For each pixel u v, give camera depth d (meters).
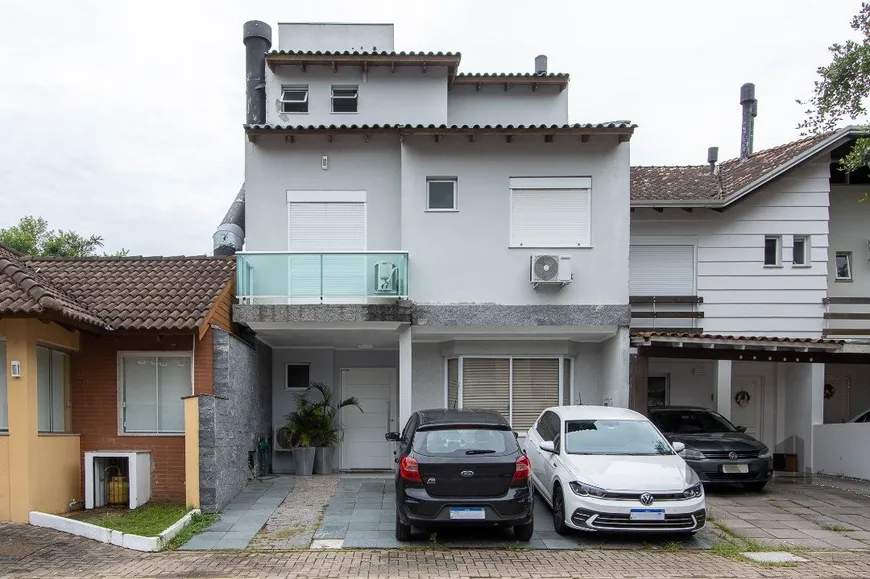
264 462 14.96
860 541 9.88
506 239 14.31
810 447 15.91
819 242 16.84
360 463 16.41
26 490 10.34
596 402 15.38
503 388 15.24
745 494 12.97
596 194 14.39
